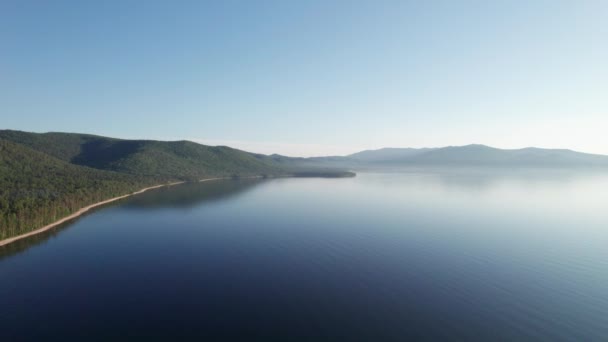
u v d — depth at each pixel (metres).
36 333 67.94
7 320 72.69
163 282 92.75
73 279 94.75
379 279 94.12
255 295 85.00
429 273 98.06
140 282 92.81
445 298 82.56
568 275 95.44
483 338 66.06
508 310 76.56
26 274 98.00
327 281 92.94
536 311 76.00
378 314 75.50
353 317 74.38
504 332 68.00
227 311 77.06
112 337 66.94
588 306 77.50
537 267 102.12
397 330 69.25
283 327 70.56
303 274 97.94
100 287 89.50
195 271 100.62
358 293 85.75
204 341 65.94
